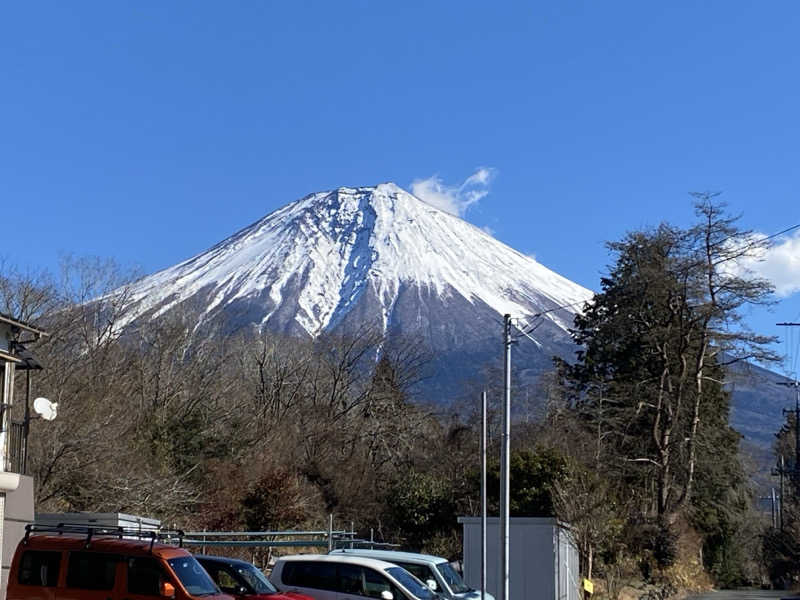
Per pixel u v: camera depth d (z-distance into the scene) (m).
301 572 21.31
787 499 70.50
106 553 17.50
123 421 41.34
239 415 52.06
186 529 39.94
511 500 43.59
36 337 25.69
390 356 78.06
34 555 17.70
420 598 20.84
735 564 67.06
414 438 63.12
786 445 91.06
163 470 41.56
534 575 31.47
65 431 34.78
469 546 32.31
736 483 63.88
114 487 35.62
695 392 56.94
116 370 45.84
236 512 44.19
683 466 56.16
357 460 58.44
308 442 59.94
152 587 17.19
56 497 34.41
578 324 68.25
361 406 66.38
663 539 51.31
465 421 74.50
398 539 46.91
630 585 44.09
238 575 20.45
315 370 69.06
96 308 49.00
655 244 59.25
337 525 51.00
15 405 32.94
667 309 58.84
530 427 59.72
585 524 36.28
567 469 40.94
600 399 57.31
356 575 20.97
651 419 58.09
